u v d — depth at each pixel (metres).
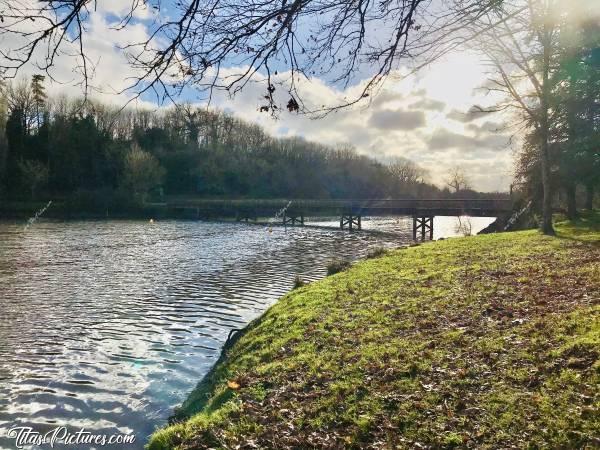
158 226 44.69
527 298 7.88
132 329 11.18
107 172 62.66
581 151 21.38
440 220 67.62
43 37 1.87
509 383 4.84
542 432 3.95
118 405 7.16
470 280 9.86
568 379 4.70
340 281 11.25
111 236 34.16
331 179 81.81
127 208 56.84
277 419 4.83
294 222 51.88
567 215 26.31
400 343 6.37
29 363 8.89
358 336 6.91
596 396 4.30
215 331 11.12
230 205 57.22
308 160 83.19
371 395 5.01
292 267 21.30
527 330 6.20
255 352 7.22
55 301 13.91
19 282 16.66
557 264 10.87
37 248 26.28
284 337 7.46
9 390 7.68
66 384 7.94
